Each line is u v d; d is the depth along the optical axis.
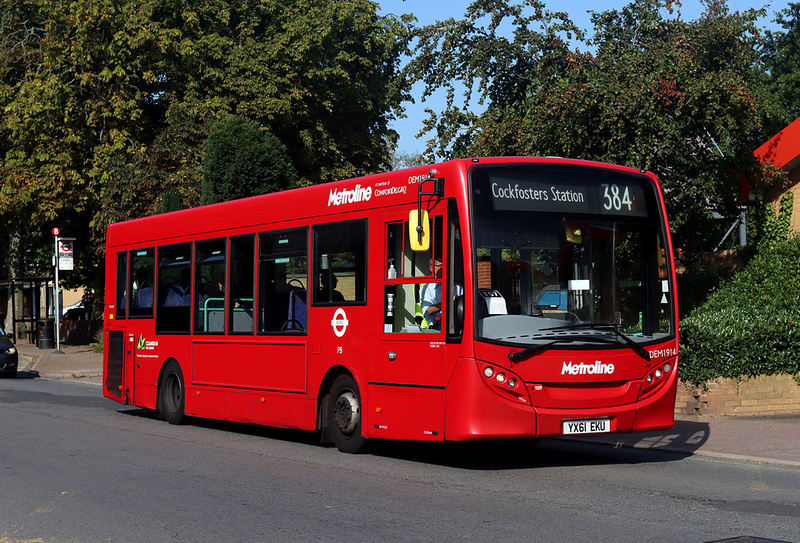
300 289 12.12
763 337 14.09
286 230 12.48
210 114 32.19
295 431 14.34
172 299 15.26
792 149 19.58
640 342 10.10
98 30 34.22
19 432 13.76
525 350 9.53
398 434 10.35
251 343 13.09
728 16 17.05
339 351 11.34
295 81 34.44
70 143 34.44
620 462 10.71
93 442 12.68
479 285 9.56
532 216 9.88
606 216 10.22
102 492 8.81
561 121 16.67
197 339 14.44
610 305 10.10
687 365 14.20
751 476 9.57
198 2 35.84
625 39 18.12
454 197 9.77
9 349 24.98
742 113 16.61
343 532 7.03
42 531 7.21
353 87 36.47
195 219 14.68
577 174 10.18
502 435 9.44
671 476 9.59
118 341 16.89
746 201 19.14
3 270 49.25
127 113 34.00
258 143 26.30
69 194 34.19
